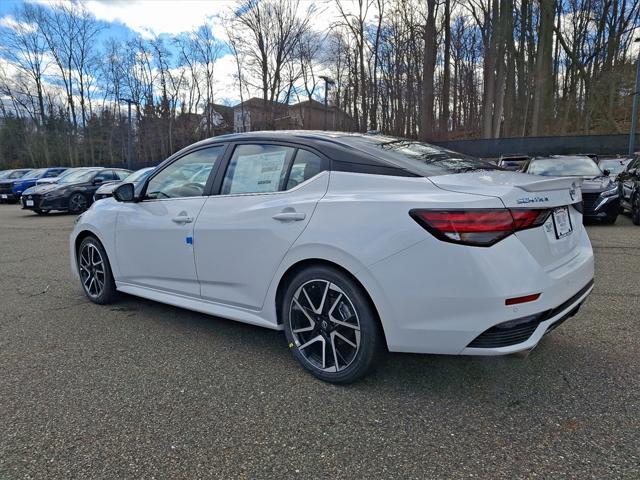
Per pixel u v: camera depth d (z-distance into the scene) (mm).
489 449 2004
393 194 2389
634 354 2918
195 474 1876
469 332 2150
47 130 48125
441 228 2156
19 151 49500
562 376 2656
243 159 3160
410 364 2873
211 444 2080
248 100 35188
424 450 2010
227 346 3236
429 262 2189
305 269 2664
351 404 2410
